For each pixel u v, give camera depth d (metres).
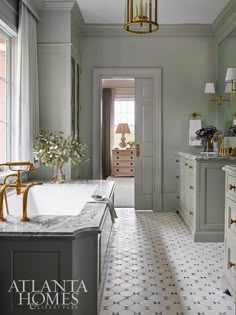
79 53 5.30
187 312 2.22
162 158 5.48
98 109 5.45
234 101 4.48
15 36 3.87
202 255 3.34
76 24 4.98
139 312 2.21
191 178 4.06
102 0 4.39
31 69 4.08
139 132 5.50
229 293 2.50
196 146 5.42
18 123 3.76
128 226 4.48
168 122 5.45
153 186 5.49
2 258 1.84
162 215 5.18
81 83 5.44
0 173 3.54
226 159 3.69
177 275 2.84
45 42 4.45
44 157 3.98
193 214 3.90
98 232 1.91
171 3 4.45
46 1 4.32
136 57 5.41
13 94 3.88
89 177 5.50
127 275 2.83
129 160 10.60
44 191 3.70
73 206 3.64
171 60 5.41
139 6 3.37
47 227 1.91
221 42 5.06
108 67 5.42
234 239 2.36
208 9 4.66
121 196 6.93
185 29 5.32
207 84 5.15
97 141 5.47
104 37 5.41
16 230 1.85
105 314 2.18
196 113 5.41
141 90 5.48
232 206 2.41
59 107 4.47
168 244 3.69
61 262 1.83
